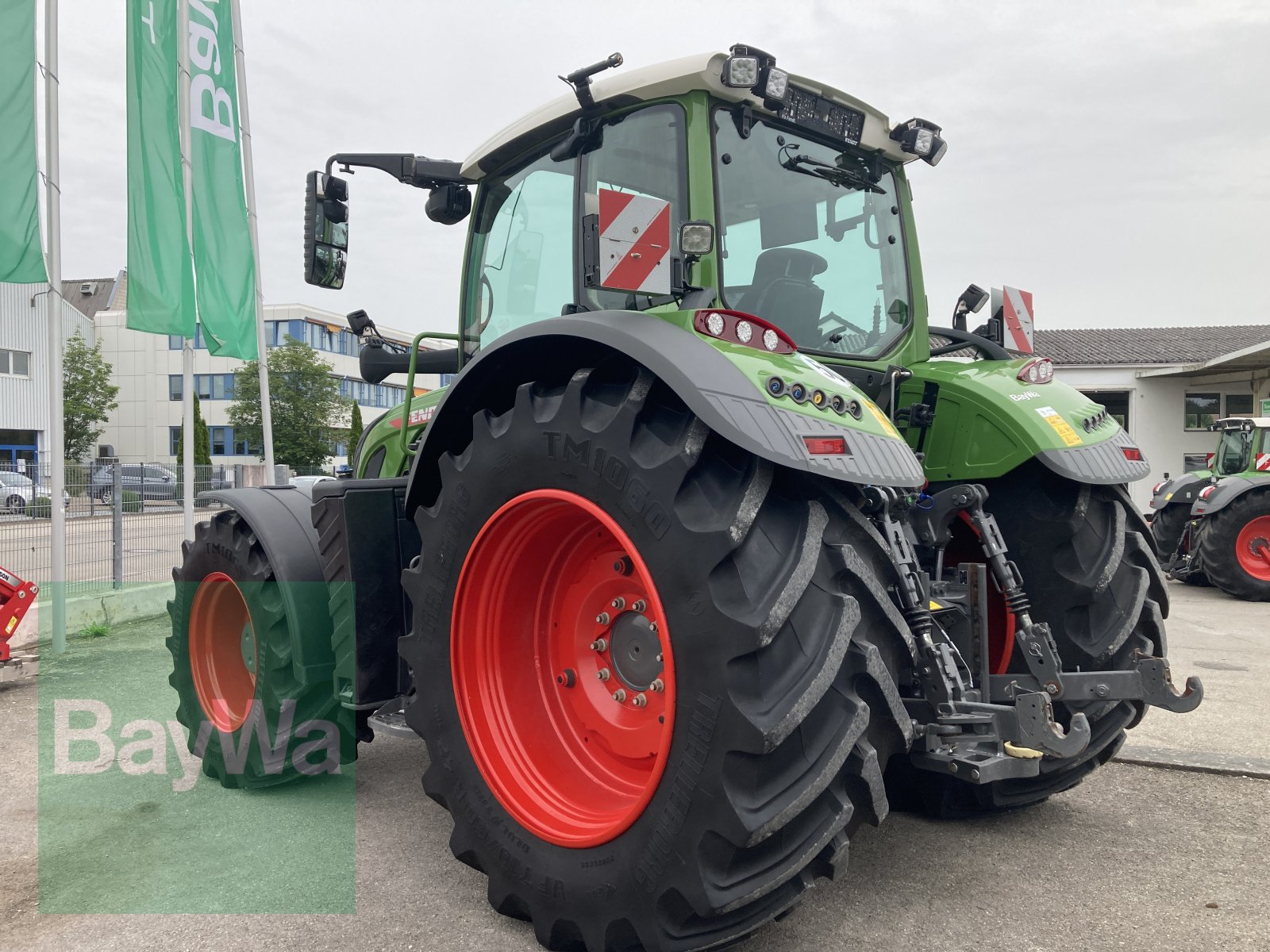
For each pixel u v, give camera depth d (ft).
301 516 10.77
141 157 25.95
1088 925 7.21
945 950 6.83
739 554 5.98
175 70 26.61
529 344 7.41
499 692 7.81
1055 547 8.80
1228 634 21.81
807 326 8.98
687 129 8.07
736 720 5.71
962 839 8.98
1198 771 10.98
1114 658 8.75
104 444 138.41
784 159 8.83
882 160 9.83
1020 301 10.78
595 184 8.91
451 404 8.06
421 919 7.47
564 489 6.91
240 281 31.48
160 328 26.27
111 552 25.48
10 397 91.97
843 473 6.13
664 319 7.09
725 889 5.88
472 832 7.59
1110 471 8.63
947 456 9.31
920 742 7.02
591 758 7.80
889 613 6.36
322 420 117.70
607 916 6.49
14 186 20.52
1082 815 9.64
